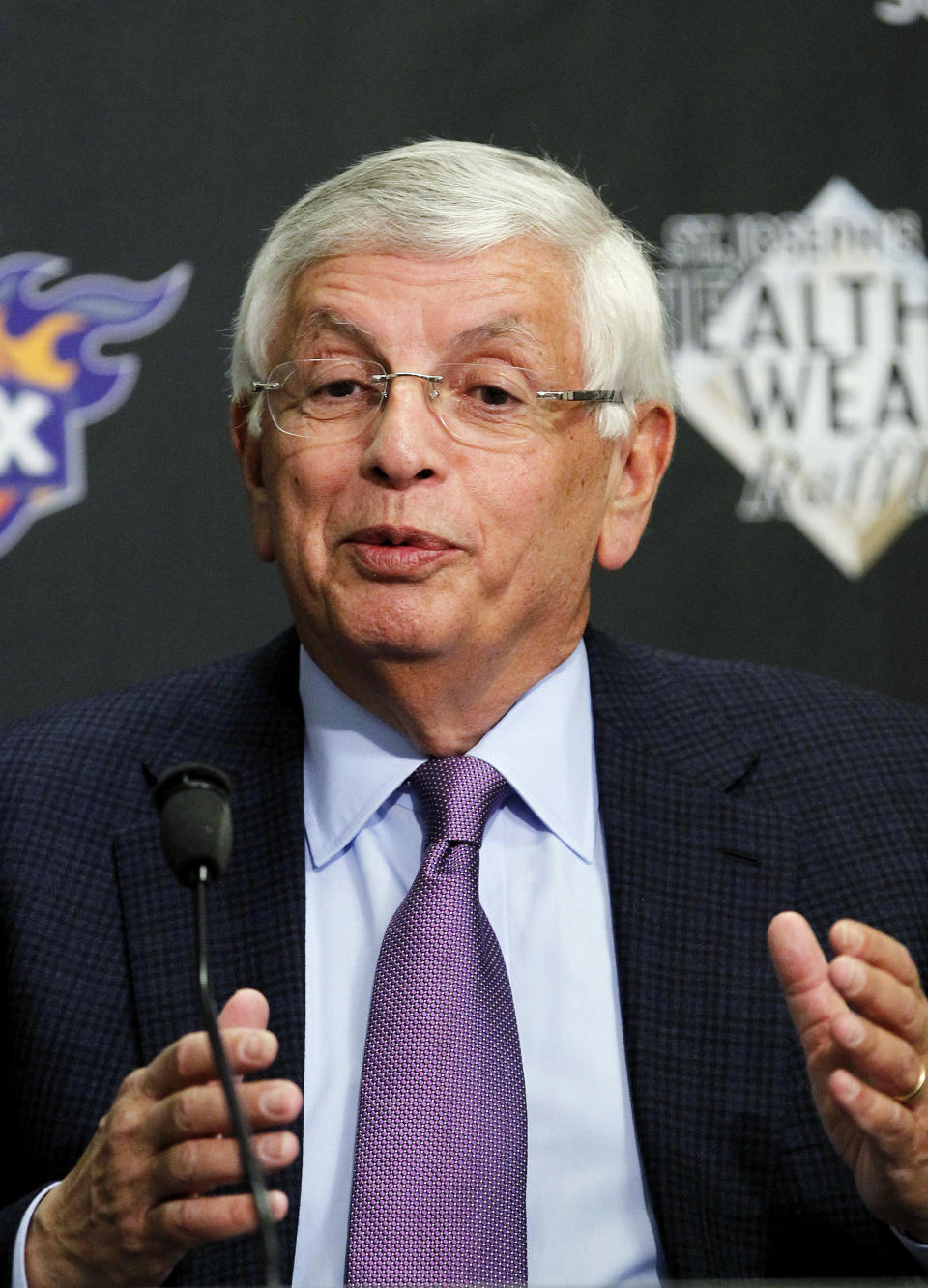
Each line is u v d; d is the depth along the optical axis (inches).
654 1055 235.3
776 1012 239.9
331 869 249.8
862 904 252.2
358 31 366.6
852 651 372.2
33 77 359.6
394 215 240.1
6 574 358.3
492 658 243.6
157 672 362.0
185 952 243.4
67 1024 240.7
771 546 371.6
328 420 242.7
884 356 372.2
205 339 364.5
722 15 372.2
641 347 259.6
